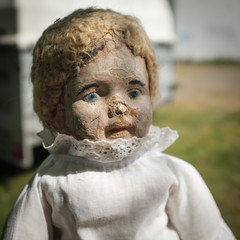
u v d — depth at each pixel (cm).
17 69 370
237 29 1331
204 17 1351
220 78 1114
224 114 719
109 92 119
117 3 498
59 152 133
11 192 384
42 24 375
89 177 124
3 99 397
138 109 121
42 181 127
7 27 369
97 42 117
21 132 388
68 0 389
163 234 126
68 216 123
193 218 131
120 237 122
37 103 132
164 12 656
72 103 119
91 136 118
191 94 908
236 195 371
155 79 139
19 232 121
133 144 122
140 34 126
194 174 136
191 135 582
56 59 121
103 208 121
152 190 126
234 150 511
